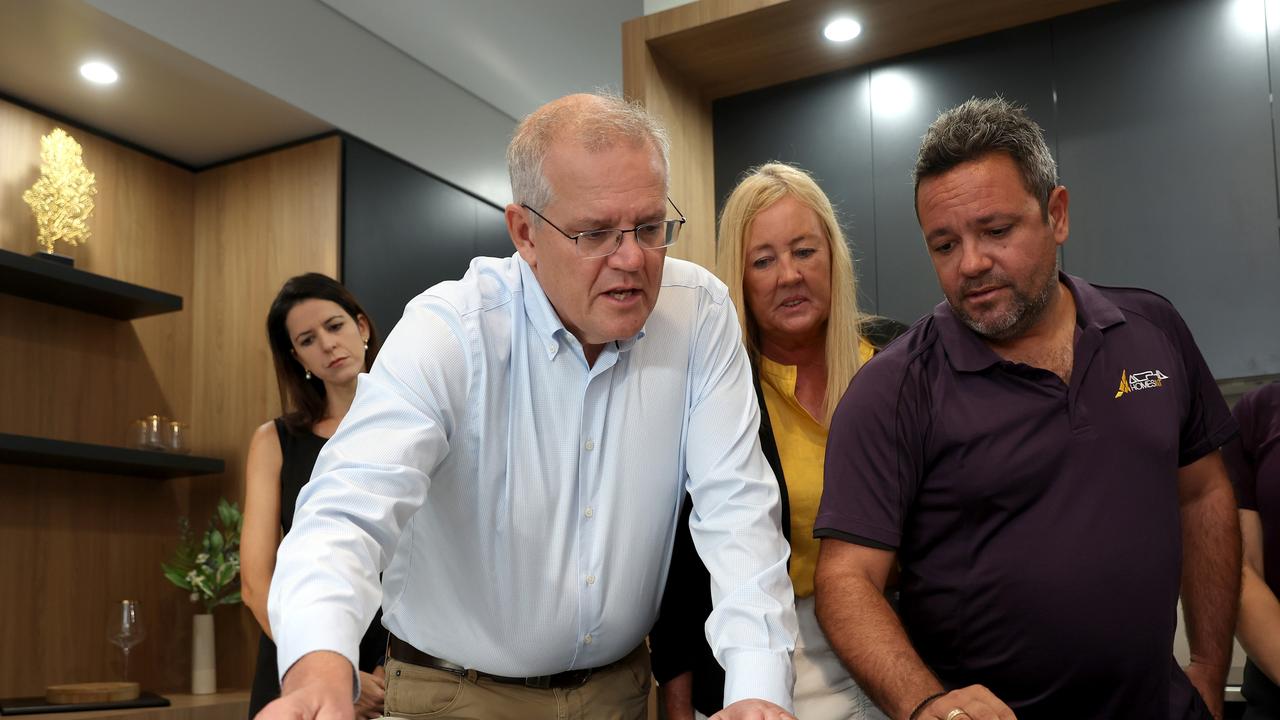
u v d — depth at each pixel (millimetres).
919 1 3098
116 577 3996
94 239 4086
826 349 1792
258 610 2199
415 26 4398
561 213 1184
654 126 1224
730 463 1353
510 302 1334
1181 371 1425
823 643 1675
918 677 1212
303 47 4129
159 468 3896
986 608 1355
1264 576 1968
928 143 1355
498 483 1317
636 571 1384
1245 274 3014
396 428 1189
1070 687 1340
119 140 4230
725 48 3287
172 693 4027
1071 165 3230
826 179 3469
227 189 4461
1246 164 3031
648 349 1374
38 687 3691
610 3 4113
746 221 1778
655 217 1191
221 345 4352
